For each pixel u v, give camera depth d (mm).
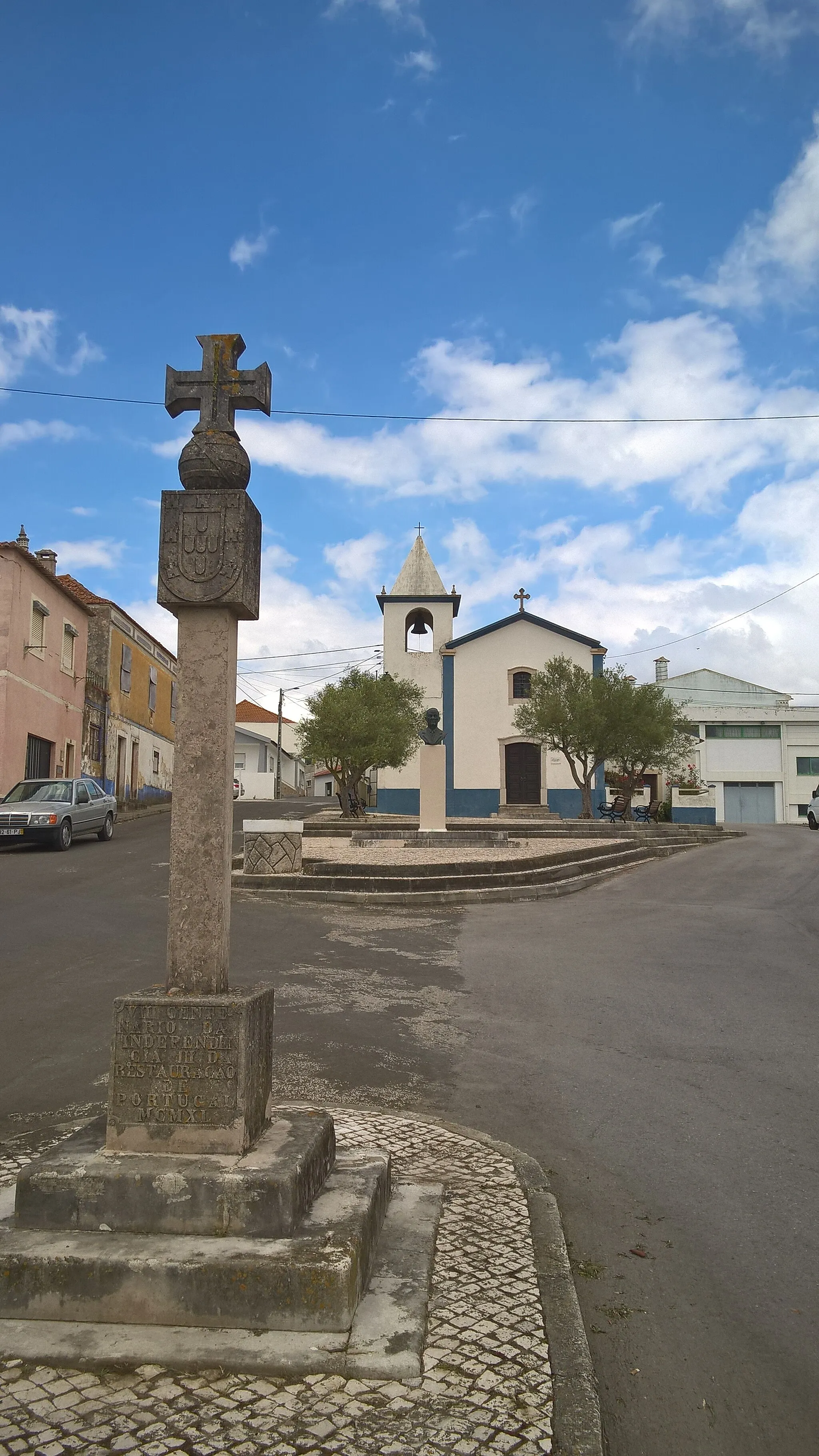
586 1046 6316
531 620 34312
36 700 24688
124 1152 3400
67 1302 2982
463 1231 3656
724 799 42594
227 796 3695
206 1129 3387
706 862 17781
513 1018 7000
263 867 13969
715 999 7500
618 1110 5148
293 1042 6340
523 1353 2828
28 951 8891
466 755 33875
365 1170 3758
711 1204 4027
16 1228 3234
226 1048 3402
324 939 10031
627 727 26938
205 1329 2924
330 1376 2715
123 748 33812
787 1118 5004
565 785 33562
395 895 12805
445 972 8516
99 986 7609
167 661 40406
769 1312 3209
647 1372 2869
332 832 23578
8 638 22844
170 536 3744
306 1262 2947
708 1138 4746
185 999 3434
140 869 15305
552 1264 3395
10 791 20844
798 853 19391
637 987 7902
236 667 3873
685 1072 5762
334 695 27531
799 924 10961
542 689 28375
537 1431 2484
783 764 42562
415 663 35469
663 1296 3305
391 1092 5426
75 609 27859
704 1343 3023
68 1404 2576
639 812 36094
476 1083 5605
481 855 16281
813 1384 2824
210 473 3812
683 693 48438
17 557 23203
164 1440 2438
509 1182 4137
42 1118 4855
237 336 4027
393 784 34125
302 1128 3682
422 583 36031
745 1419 2662
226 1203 3154
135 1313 2959
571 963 8867
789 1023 6797
